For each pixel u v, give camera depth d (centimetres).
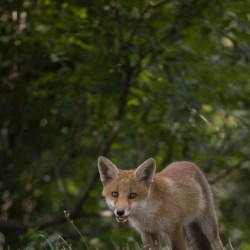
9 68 1583
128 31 1380
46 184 1739
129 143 1652
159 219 952
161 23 1366
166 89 1478
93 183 1446
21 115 1631
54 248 1076
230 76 1520
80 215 1513
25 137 1756
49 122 1747
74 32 1365
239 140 1655
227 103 1539
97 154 1723
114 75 1408
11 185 1697
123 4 1328
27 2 1420
